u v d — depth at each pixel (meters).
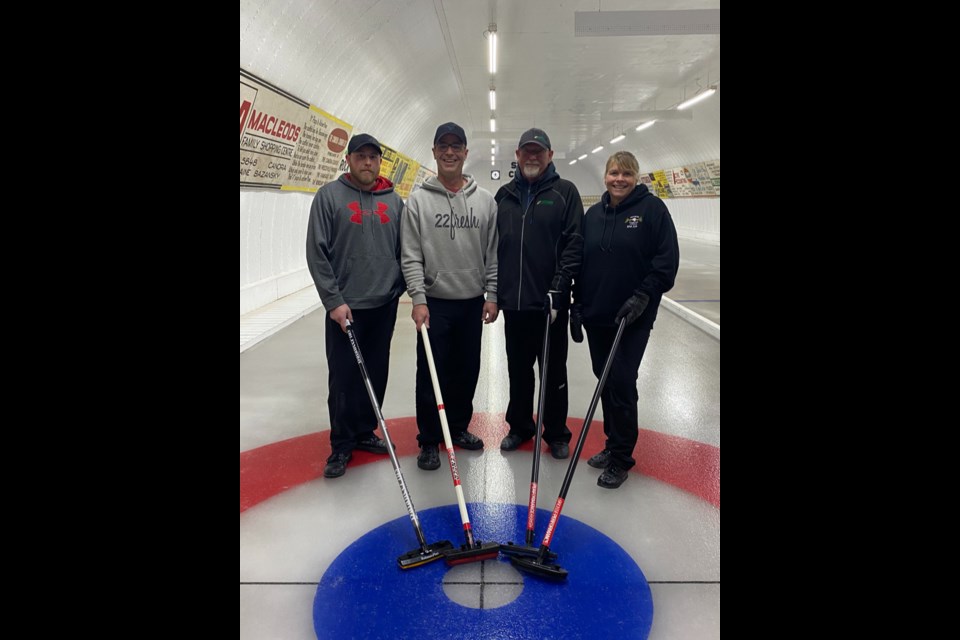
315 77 7.55
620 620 2.06
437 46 10.44
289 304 8.65
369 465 3.33
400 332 6.88
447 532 2.64
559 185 3.19
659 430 3.84
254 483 3.10
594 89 14.78
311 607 2.14
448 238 3.12
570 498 2.93
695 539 2.56
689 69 12.60
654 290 2.85
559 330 3.30
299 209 9.64
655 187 28.86
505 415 3.84
